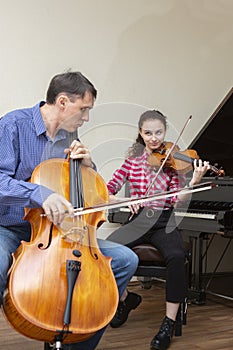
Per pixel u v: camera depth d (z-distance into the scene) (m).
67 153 2.07
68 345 2.04
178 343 2.69
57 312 1.71
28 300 1.70
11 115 2.12
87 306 1.76
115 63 4.14
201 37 4.53
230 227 3.18
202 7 4.52
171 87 4.40
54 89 2.02
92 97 2.03
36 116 2.10
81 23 3.99
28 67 3.81
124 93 4.19
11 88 3.76
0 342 2.64
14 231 2.10
